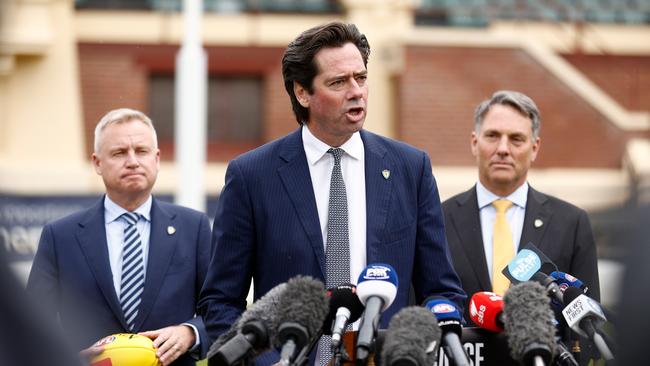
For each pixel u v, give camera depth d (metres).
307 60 6.68
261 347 5.55
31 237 19.94
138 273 8.32
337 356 5.64
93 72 23.59
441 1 24.31
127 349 7.68
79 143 23.50
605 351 5.84
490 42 23.73
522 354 5.47
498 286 8.59
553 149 24.05
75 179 23.20
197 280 8.45
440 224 6.96
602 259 15.22
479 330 6.50
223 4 23.98
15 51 22.97
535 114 8.98
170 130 23.77
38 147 23.36
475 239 8.73
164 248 8.39
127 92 23.64
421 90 23.58
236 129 24.05
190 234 8.52
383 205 6.80
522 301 5.63
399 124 23.58
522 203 8.92
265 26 24.03
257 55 23.95
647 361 3.67
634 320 3.68
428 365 5.37
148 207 8.54
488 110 8.99
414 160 7.04
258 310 5.60
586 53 24.67
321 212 6.84
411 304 7.48
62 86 23.47
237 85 24.06
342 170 6.89
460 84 23.67
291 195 6.82
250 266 6.91
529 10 24.56
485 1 24.44
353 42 6.73
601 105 24.02
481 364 6.48
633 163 23.59
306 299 5.37
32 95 23.38
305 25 24.06
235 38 23.95
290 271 6.74
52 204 20.39
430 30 23.67
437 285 6.82
